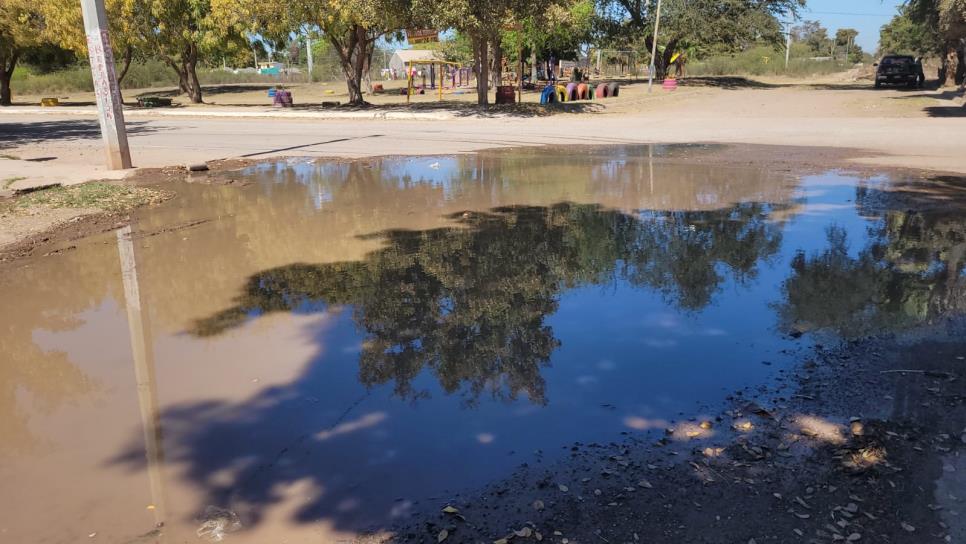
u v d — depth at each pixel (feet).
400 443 12.07
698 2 140.15
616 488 10.53
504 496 10.43
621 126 68.74
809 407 12.85
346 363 15.51
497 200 33.55
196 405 13.64
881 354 15.07
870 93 106.32
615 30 154.61
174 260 23.94
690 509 9.96
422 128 71.15
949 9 70.03
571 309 18.63
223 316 18.57
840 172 39.17
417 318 18.19
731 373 14.47
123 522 10.08
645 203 32.17
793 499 10.12
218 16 102.99
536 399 13.60
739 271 21.58
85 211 31.86
